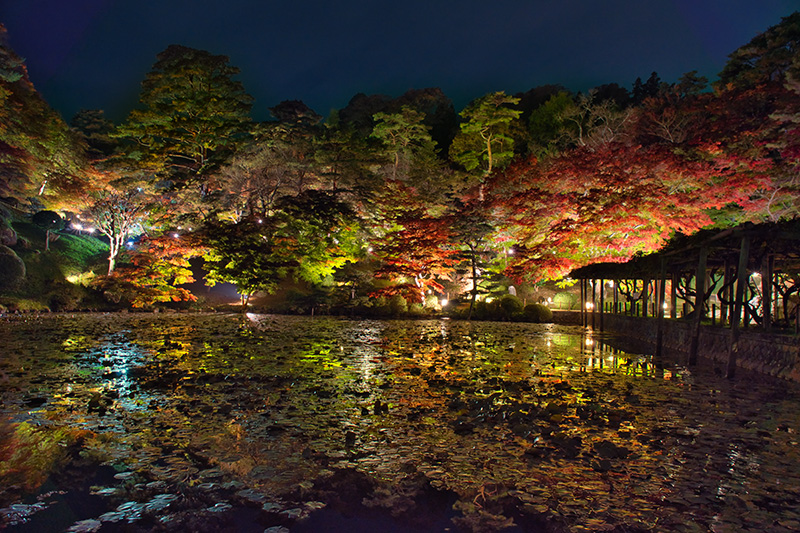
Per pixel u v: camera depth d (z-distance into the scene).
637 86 53.97
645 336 14.22
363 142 36.00
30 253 28.55
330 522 2.56
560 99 46.50
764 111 19.98
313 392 5.67
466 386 6.18
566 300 31.52
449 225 26.20
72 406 4.87
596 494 2.93
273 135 32.50
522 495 2.90
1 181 26.56
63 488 2.94
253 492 2.92
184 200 31.50
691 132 23.75
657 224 18.50
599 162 20.02
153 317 21.48
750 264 9.71
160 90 34.22
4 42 22.50
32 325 15.69
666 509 2.73
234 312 26.91
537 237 24.31
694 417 4.75
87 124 47.00
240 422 4.34
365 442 3.83
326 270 30.59
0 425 4.19
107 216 31.83
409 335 14.55
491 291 29.95
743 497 2.89
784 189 15.73
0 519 2.53
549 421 4.50
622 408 5.12
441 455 3.56
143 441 3.80
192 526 2.50
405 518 2.62
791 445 3.86
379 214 33.50
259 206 32.66
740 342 8.91
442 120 58.59
